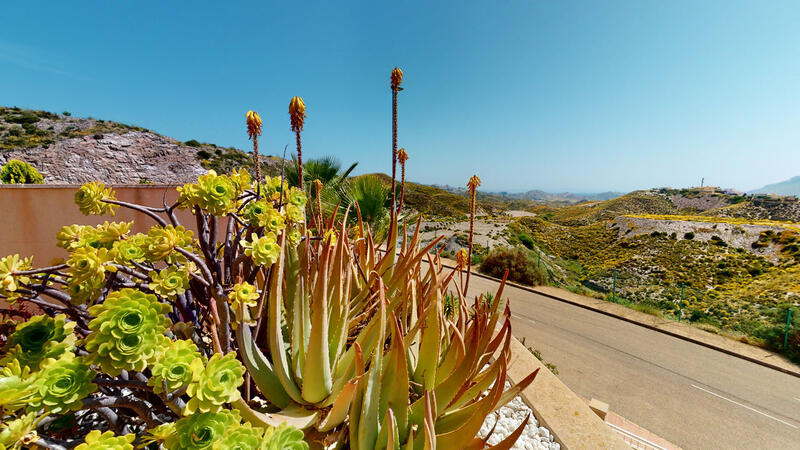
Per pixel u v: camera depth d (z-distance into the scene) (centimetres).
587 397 662
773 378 771
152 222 347
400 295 214
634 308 1235
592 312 1202
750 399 677
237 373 98
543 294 1391
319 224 226
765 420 608
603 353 859
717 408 640
